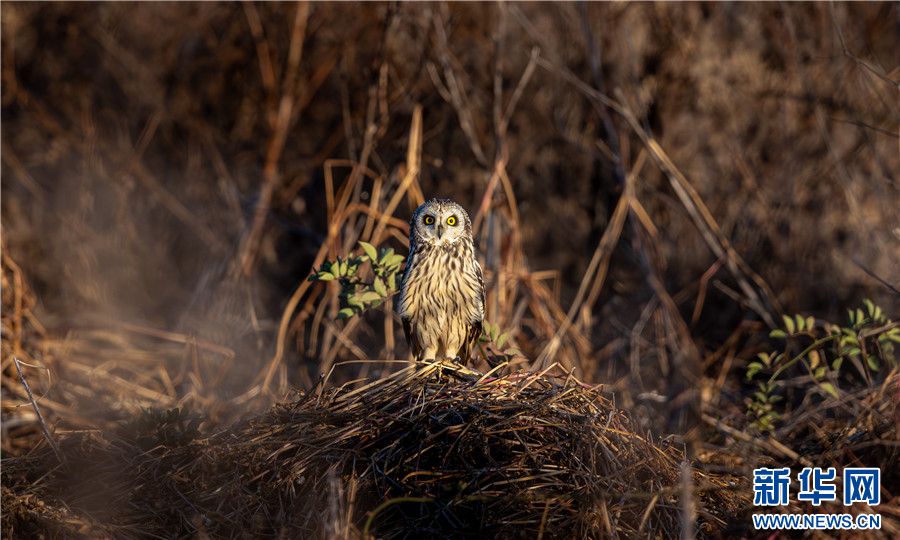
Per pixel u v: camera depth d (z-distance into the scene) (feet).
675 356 35.06
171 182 48.85
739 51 42.47
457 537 20.49
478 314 28.96
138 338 41.70
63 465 24.58
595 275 42.14
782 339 35.96
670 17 42.96
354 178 39.27
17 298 34.01
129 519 22.26
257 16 48.91
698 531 21.53
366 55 45.83
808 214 40.09
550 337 35.55
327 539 19.80
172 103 50.21
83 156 48.47
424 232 28.40
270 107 48.06
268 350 38.47
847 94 41.32
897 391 25.94
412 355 30.19
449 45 43.75
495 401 22.98
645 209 42.55
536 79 43.88
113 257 45.44
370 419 22.81
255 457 22.68
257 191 47.06
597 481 21.27
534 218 43.24
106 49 51.06
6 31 50.93
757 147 41.96
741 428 30.58
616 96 42.70
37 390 33.60
